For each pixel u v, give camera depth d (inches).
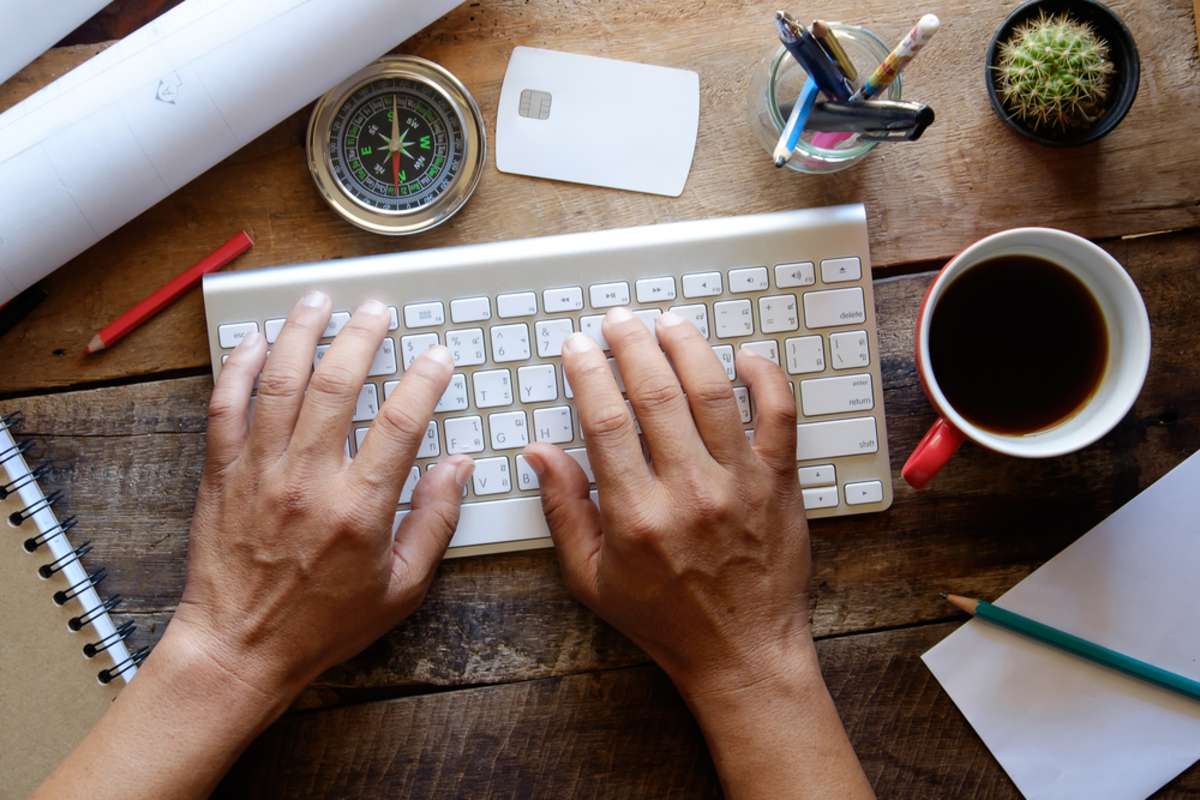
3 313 27.8
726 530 24.6
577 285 26.4
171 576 28.2
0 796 26.7
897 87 26.5
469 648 28.4
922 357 24.2
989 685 28.3
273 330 26.4
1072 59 25.6
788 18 23.5
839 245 26.5
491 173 28.4
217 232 28.3
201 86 25.4
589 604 26.1
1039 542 28.7
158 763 23.7
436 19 27.7
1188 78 28.5
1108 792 27.9
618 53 28.5
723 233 26.4
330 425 24.6
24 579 26.9
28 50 27.4
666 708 28.4
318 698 28.3
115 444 28.3
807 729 24.8
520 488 26.5
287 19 25.4
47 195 25.3
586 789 28.2
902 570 28.6
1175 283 28.7
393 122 27.8
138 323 28.0
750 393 26.6
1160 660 28.0
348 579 24.5
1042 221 28.7
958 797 28.3
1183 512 28.2
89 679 27.1
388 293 26.3
